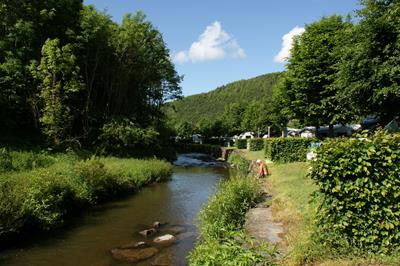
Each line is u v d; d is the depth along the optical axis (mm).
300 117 29719
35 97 28719
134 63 38938
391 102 18719
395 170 6629
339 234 6988
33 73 26969
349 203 6871
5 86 27281
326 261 6695
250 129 73125
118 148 33125
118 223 14570
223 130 87062
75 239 12352
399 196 6648
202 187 24250
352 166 6809
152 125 40781
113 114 35500
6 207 11297
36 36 29906
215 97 164625
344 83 19344
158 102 49625
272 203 13477
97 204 18047
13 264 9992
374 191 6652
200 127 96500
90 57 34000
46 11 29844
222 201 12281
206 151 67188
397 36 16734
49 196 13750
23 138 27969
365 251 6715
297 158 27188
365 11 17953
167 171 28641
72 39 31922
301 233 8266
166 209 17203
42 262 10180
